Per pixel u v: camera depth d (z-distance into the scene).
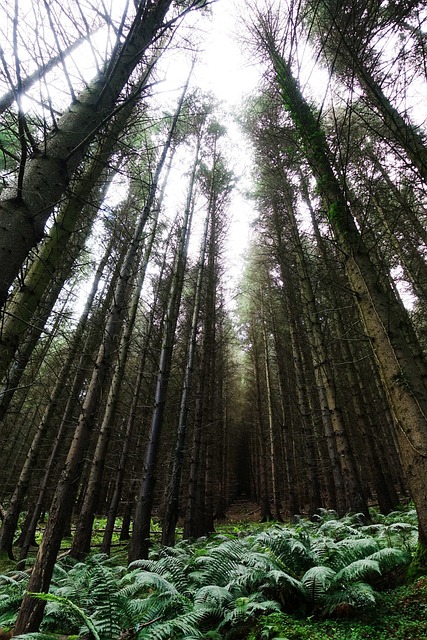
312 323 8.83
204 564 4.46
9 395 5.38
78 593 4.04
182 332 13.12
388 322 3.62
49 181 2.15
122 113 3.05
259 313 16.41
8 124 1.97
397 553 3.29
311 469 9.96
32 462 8.43
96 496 7.24
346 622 2.82
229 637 3.12
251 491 27.95
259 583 3.80
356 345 11.92
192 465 9.34
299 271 9.62
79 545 6.71
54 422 11.64
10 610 4.13
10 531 7.92
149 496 6.25
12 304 2.48
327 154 4.61
